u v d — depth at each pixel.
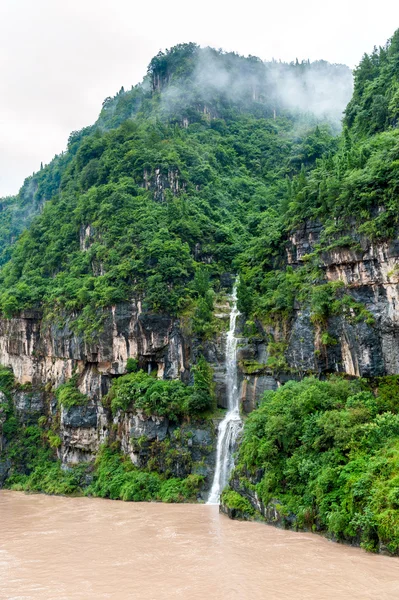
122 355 68.06
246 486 46.12
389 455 36.06
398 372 46.59
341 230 51.84
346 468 36.97
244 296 63.91
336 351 50.44
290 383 48.78
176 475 58.31
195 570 32.12
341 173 55.28
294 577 29.72
